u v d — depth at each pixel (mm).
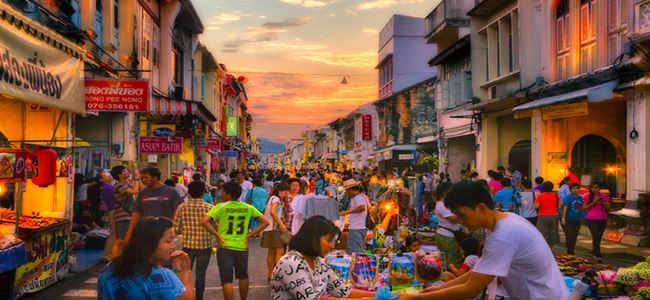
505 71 17344
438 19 24484
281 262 3301
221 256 6191
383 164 39938
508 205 9383
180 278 2932
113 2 12617
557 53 14461
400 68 39469
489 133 18516
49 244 7516
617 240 11398
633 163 11102
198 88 25359
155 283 2656
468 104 18734
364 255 4777
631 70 10836
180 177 19281
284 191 9242
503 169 15516
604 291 4898
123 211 8648
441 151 24828
